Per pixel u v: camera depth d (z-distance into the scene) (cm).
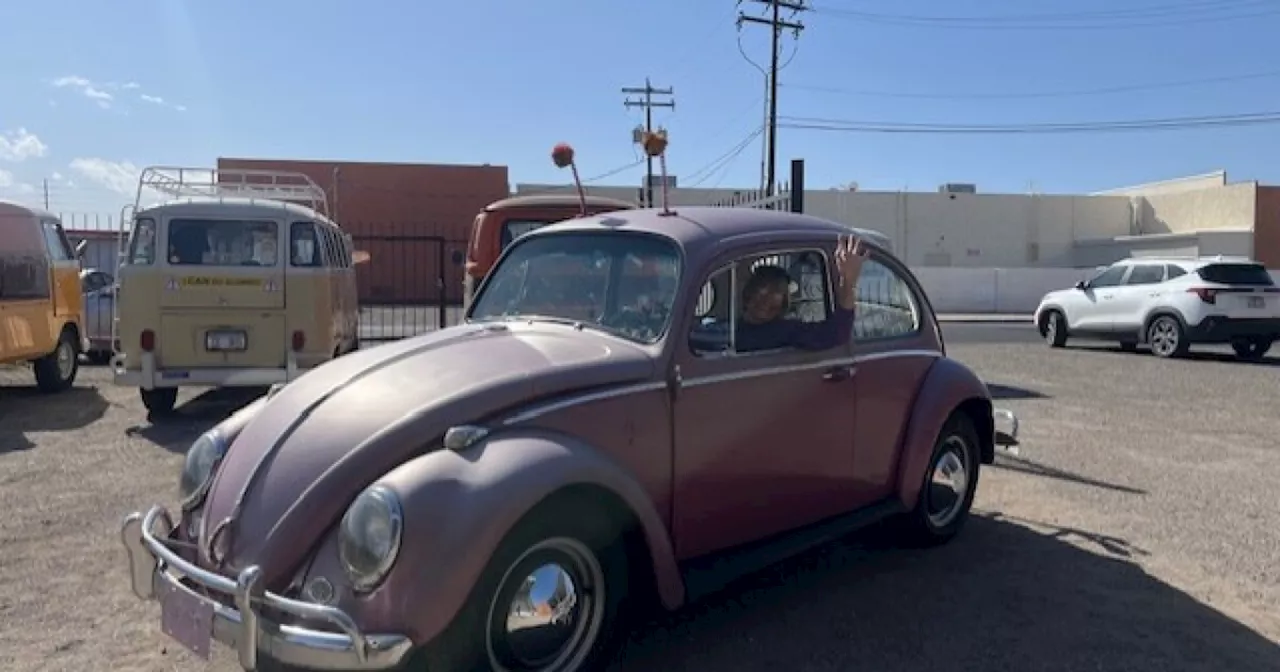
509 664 340
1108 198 5038
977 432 593
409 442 340
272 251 965
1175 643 434
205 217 956
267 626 314
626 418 384
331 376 393
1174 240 4350
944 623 454
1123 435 915
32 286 1113
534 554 344
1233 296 1603
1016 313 3691
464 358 389
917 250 4859
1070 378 1360
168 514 379
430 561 310
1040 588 500
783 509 457
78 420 988
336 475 334
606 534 364
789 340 450
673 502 405
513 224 1046
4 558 543
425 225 3981
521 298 475
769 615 463
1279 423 984
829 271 486
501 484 323
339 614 303
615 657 375
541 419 360
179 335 949
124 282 943
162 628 346
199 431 927
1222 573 526
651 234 441
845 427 484
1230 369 1484
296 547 327
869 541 572
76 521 616
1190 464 790
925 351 544
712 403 417
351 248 1317
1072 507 655
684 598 388
